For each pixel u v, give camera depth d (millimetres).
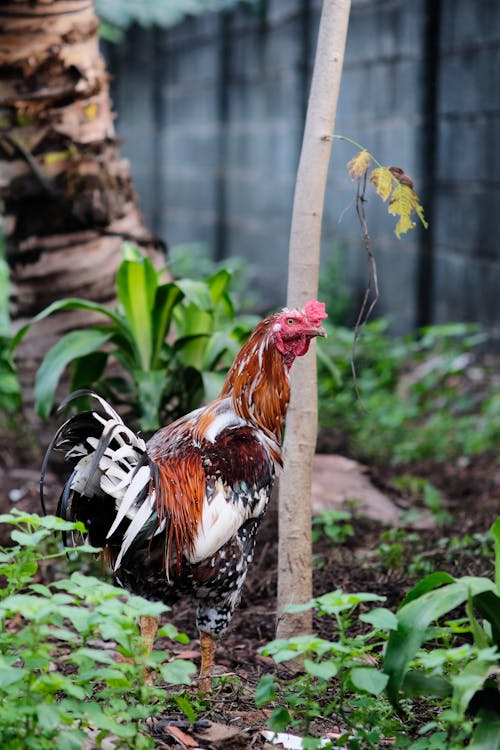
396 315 13883
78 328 7066
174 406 6773
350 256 14867
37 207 6941
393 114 13500
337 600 3352
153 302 6352
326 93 4598
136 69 22531
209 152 19344
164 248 7559
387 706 3895
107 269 7105
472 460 9125
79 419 4117
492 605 3582
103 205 7047
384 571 6031
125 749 3490
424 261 13188
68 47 6852
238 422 4480
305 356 4672
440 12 12422
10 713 3152
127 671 3363
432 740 3453
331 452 8984
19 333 6211
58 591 5703
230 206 18656
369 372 11289
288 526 4762
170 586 4293
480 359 12125
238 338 6828
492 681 3553
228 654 5125
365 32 14031
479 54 11742
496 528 3557
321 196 4660
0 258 11219
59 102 6875
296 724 3861
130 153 23375
